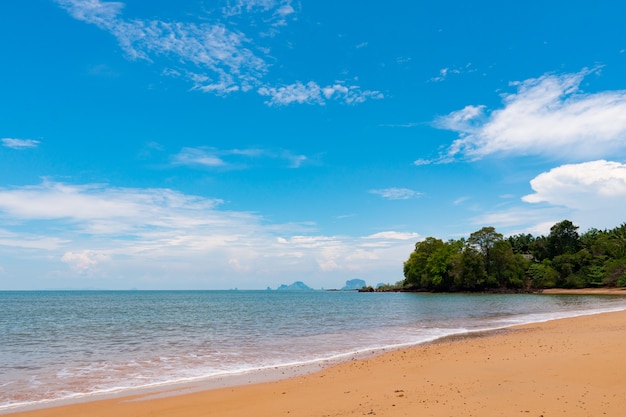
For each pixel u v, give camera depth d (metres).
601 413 8.65
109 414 10.60
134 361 18.72
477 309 51.78
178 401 11.74
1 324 39.69
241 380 14.69
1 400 12.20
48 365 17.89
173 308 67.62
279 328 33.16
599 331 22.89
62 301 103.19
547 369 13.12
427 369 14.58
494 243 111.38
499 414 8.91
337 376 14.53
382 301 80.50
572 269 113.38
